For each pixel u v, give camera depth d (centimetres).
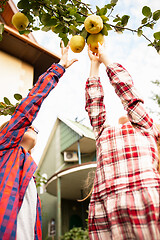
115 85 115
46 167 1388
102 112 126
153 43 149
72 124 1130
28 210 120
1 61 395
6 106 185
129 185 90
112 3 147
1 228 101
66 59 163
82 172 769
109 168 100
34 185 134
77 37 149
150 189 86
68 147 1130
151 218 79
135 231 80
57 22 142
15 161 126
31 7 147
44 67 456
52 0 141
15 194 114
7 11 441
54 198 1149
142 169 93
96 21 138
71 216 1095
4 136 127
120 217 85
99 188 99
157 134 114
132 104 108
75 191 995
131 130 106
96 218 94
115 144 104
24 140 152
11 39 384
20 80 405
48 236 1074
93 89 133
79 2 151
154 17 144
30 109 134
